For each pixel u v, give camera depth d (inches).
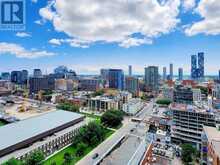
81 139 4456.2
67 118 5521.7
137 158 3024.1
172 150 4350.4
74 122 5497.1
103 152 4097.0
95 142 4500.5
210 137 2933.1
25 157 3523.6
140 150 3297.2
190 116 4911.4
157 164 3814.0
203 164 3400.6
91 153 4067.4
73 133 4923.7
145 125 6299.2
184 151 3983.8
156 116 6781.5
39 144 3922.2
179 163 3873.0
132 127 6141.7
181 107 5423.2
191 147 4072.3
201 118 4785.9
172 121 5177.2
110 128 6028.5
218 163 2119.8
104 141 4817.9
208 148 2807.6
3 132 4094.5
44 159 3644.2
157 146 4598.9
